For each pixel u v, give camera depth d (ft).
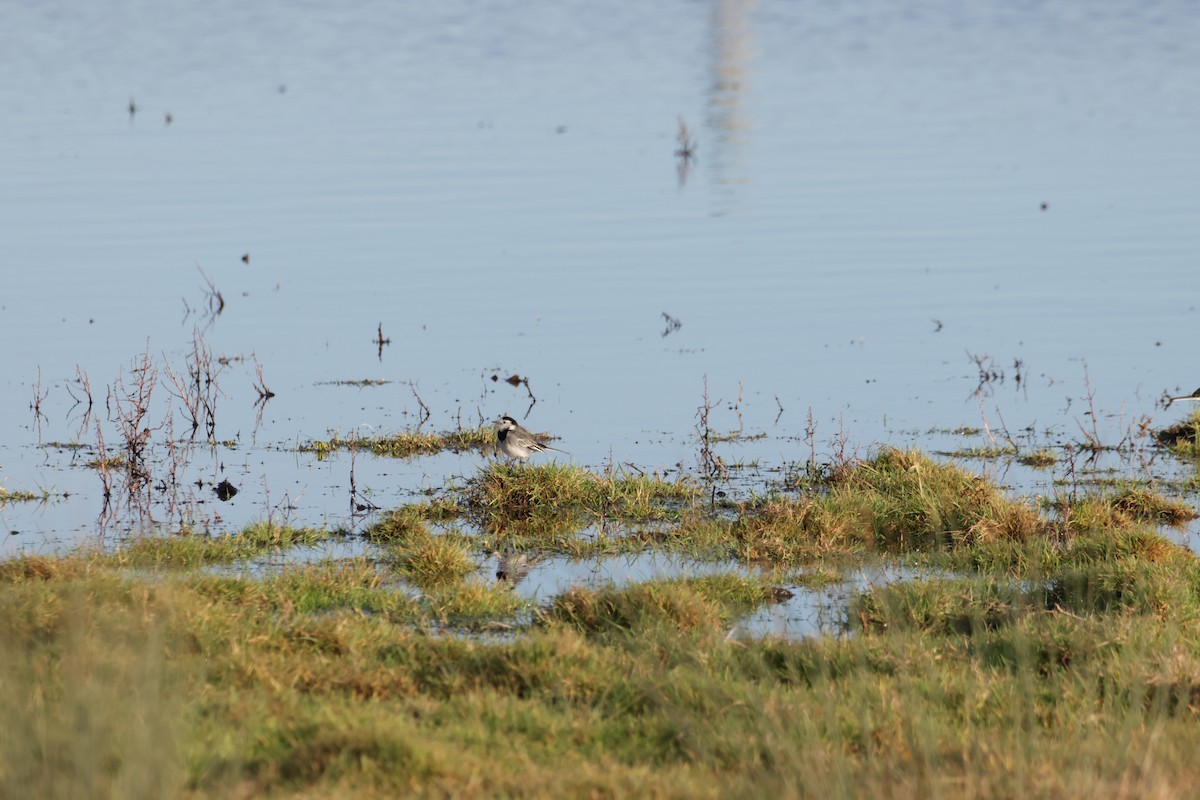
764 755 31.65
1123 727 31.40
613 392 80.33
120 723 29.22
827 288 103.35
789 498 60.49
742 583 47.70
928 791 28.78
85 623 37.68
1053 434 72.33
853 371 84.38
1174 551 49.80
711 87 216.33
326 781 28.55
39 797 25.91
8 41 257.34
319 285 103.24
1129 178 139.64
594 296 101.45
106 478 63.87
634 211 127.95
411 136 164.55
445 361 86.48
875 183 139.44
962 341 90.43
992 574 49.19
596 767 30.40
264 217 122.62
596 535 56.29
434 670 37.29
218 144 155.74
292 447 70.18
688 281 105.40
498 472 61.62
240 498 61.31
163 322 93.09
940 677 37.04
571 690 35.58
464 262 110.01
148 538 52.70
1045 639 39.83
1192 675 36.17
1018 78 222.48
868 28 309.22
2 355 85.05
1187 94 199.31
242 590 44.06
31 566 44.21
